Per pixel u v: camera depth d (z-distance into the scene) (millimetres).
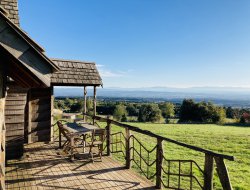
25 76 2916
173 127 28812
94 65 11328
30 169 6668
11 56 2262
